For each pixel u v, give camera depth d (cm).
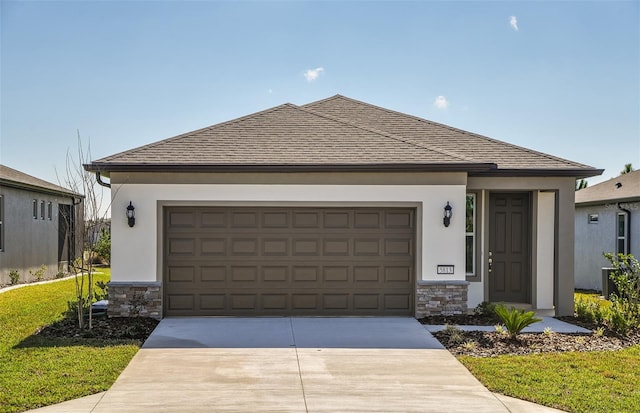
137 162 1098
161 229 1123
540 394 666
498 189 1223
